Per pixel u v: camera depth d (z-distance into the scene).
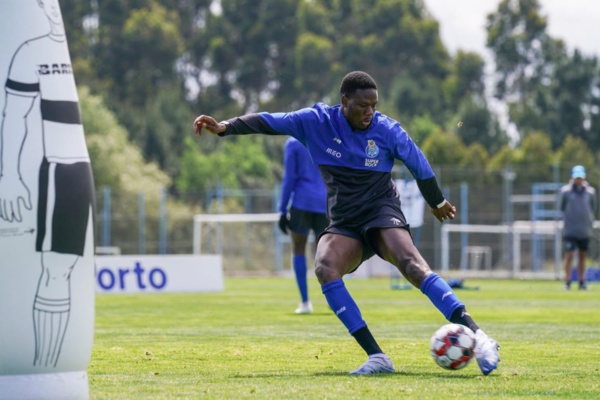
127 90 175.12
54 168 11.43
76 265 11.62
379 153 15.98
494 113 150.75
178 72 184.25
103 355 18.47
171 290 49.91
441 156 125.31
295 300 41.31
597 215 86.56
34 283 11.35
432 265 87.12
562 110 146.88
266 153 158.38
